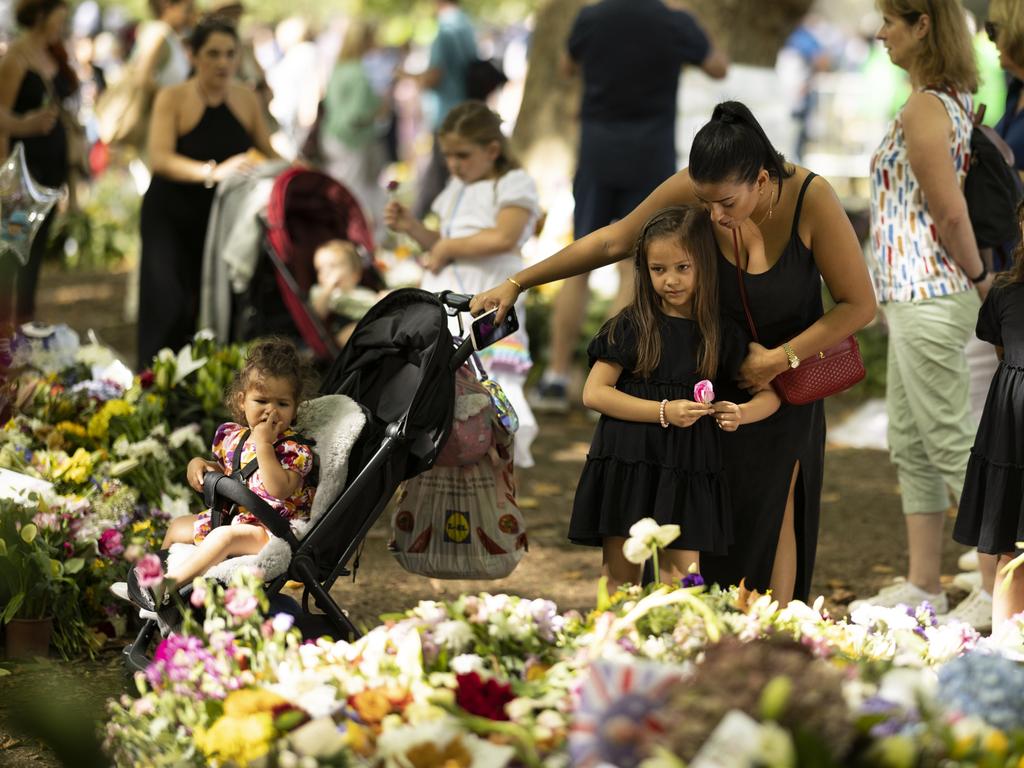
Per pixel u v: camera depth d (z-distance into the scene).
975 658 5.64
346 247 14.24
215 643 6.29
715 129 7.54
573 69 17.50
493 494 9.32
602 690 5.27
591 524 8.27
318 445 8.07
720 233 8.10
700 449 8.09
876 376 19.59
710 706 4.89
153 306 14.85
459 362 8.35
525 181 12.30
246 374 8.14
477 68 26.16
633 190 17.11
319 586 7.83
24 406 11.12
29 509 8.93
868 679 5.62
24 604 8.98
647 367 8.09
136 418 10.94
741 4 24.66
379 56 43.38
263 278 14.16
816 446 8.58
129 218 30.88
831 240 7.95
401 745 5.30
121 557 9.36
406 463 8.34
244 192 14.10
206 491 8.00
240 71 18.14
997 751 4.90
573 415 18.03
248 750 5.43
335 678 6.05
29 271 14.91
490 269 12.29
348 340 9.00
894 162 10.02
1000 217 10.14
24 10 15.84
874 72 33.38
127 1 55.34
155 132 14.71
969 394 10.37
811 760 4.64
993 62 18.91
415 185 30.70
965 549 12.62
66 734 3.79
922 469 10.37
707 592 7.84
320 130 28.03
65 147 16.25
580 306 17.92
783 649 5.42
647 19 16.73
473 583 11.21
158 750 5.89
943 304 9.91
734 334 8.20
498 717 5.78
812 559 8.76
